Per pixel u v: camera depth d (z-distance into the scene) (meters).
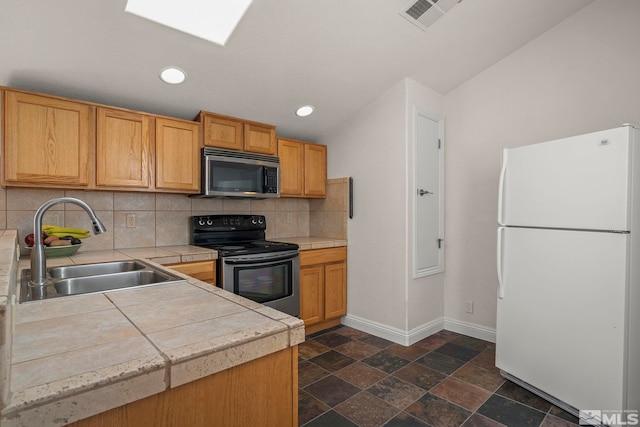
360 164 3.14
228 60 2.19
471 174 2.95
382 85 2.79
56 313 0.87
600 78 2.27
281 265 2.76
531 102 2.58
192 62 2.14
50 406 0.48
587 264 1.71
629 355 1.59
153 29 1.84
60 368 0.56
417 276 2.83
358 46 2.27
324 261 3.09
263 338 0.74
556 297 1.85
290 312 2.81
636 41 2.14
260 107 2.77
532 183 1.98
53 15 1.66
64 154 2.02
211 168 2.57
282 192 3.10
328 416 1.81
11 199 2.10
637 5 2.14
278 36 2.07
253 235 3.15
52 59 1.89
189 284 1.22
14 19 1.63
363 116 3.09
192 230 2.79
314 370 2.33
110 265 1.83
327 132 3.42
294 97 2.74
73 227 2.31
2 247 1.01
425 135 2.93
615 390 1.60
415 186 2.82
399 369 2.34
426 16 2.08
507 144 2.72
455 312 3.06
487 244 2.85
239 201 3.20
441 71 2.73
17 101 1.88
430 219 2.97
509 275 2.12
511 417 1.79
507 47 2.58
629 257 1.58
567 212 1.80
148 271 1.55
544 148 1.92
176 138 2.46
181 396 0.63
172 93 2.37
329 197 3.44
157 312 0.88
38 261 1.28
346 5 1.91
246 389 0.73
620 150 1.60
